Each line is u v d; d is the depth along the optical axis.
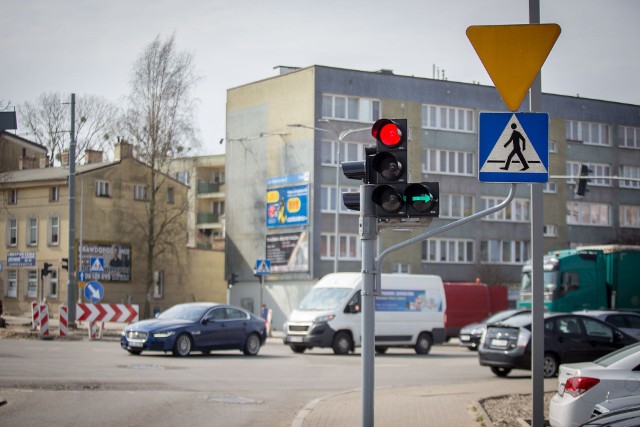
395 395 19.08
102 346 31.33
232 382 20.91
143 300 67.06
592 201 72.31
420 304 36.47
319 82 61.09
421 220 10.65
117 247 65.31
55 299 64.62
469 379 24.58
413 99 64.25
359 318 34.09
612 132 73.38
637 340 24.50
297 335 33.59
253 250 65.44
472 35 10.73
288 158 62.75
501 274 64.81
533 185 12.73
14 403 15.13
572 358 23.98
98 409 14.93
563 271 41.69
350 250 61.69
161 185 67.44
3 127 15.40
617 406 11.11
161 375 21.31
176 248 68.81
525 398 18.48
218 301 74.19
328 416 15.35
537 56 10.66
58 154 79.38
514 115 10.78
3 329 38.69
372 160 10.82
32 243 66.56
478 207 66.69
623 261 42.00
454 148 65.81
